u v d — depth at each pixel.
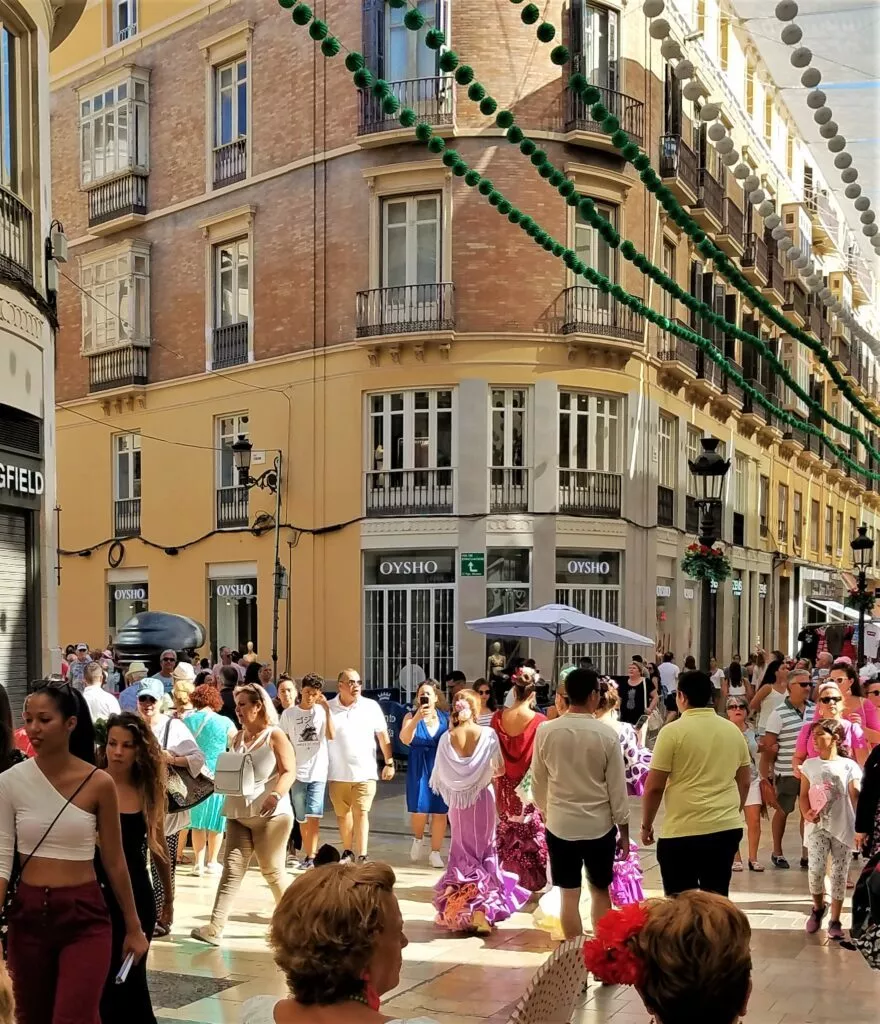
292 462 25.78
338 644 24.88
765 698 13.98
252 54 26.70
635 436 25.83
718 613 32.44
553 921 8.24
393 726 19.73
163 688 12.36
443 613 24.28
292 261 25.92
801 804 8.54
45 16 14.04
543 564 24.22
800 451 41.38
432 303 24.22
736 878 10.53
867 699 11.54
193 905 9.38
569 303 24.39
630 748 9.56
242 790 7.91
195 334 28.05
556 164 24.42
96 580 30.30
